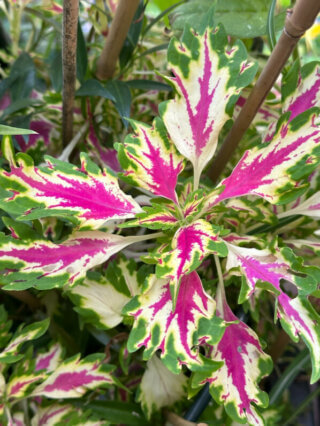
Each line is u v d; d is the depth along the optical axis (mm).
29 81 334
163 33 362
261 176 220
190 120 222
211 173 275
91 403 263
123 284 245
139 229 305
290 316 204
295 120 213
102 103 315
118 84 287
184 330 199
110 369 248
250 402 212
